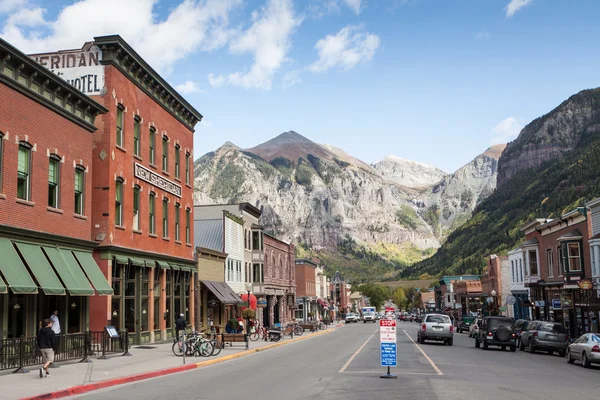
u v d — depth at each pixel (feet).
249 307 169.89
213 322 162.81
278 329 150.00
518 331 130.72
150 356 88.12
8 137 70.59
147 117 114.52
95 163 97.60
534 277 188.85
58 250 80.64
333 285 498.69
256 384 55.93
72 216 85.56
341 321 425.69
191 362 79.36
